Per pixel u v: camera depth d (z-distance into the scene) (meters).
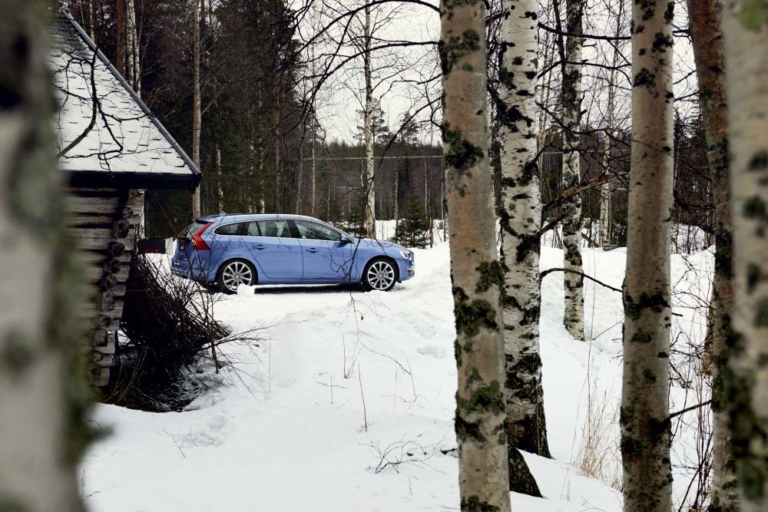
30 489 0.23
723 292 2.24
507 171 5.76
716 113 2.25
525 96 5.64
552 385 9.08
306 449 5.24
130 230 6.57
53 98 0.27
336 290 12.75
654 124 2.85
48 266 0.24
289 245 12.02
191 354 7.95
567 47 8.61
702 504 4.21
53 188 0.25
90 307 6.50
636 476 2.84
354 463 4.90
